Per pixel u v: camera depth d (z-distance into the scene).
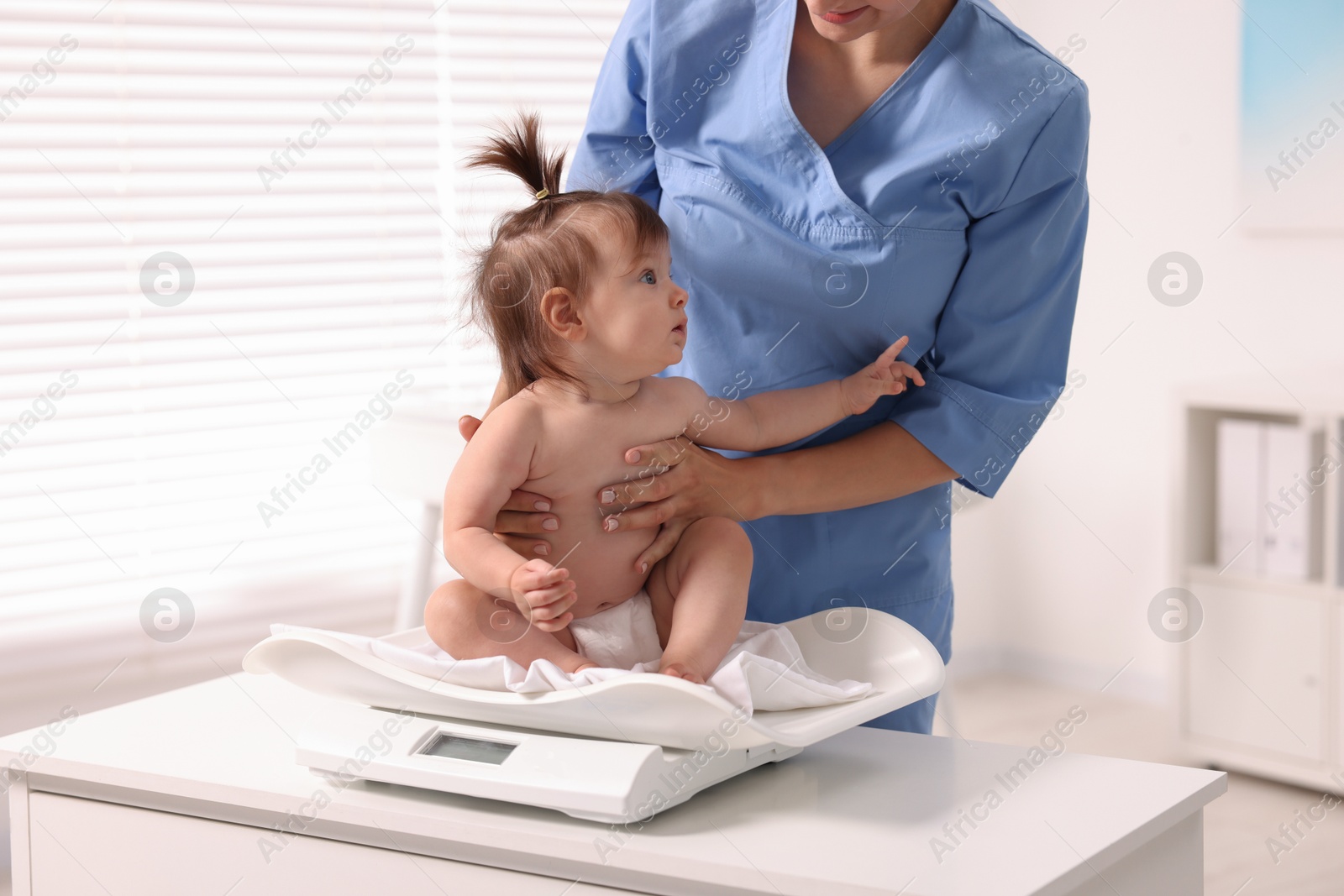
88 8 2.08
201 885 0.86
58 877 0.92
